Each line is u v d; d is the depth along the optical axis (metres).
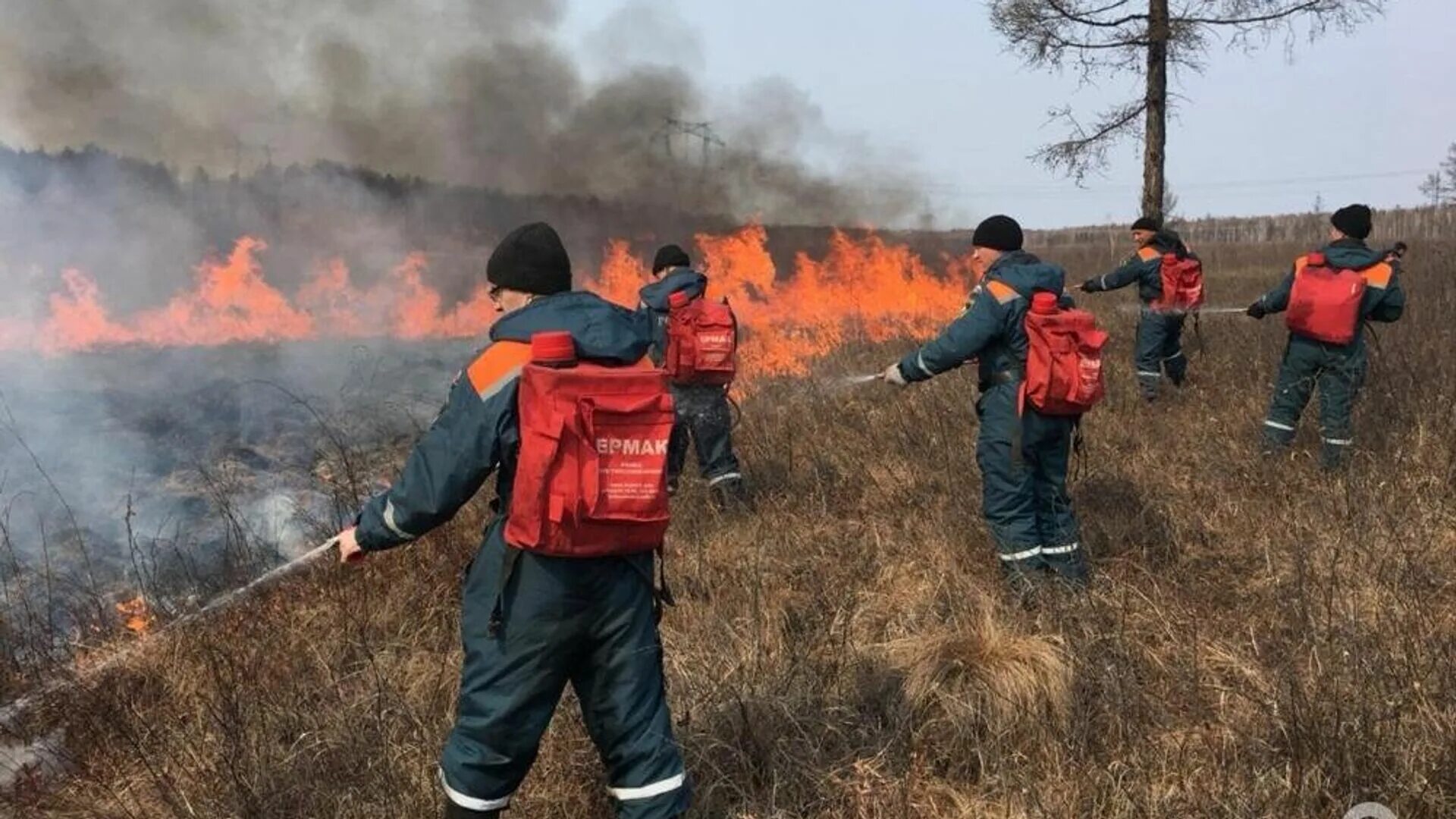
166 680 3.63
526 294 2.59
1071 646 3.54
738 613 4.11
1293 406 6.00
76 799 3.06
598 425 2.36
